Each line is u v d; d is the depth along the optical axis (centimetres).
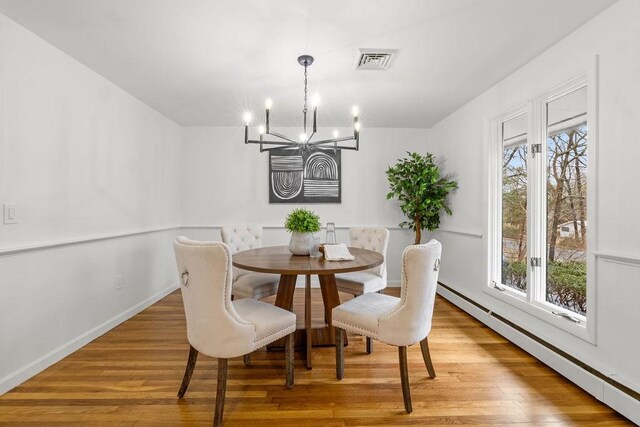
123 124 296
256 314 176
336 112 360
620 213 167
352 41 210
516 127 268
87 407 168
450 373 203
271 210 424
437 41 210
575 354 192
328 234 255
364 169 428
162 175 371
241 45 215
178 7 175
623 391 162
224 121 396
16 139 189
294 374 201
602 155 178
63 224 225
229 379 196
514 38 207
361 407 169
